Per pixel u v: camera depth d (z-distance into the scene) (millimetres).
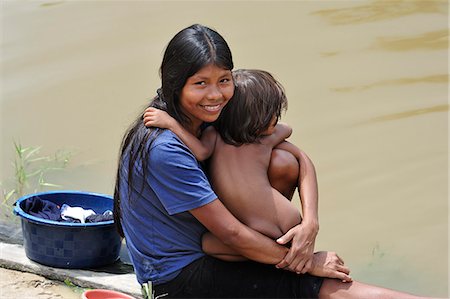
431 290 7406
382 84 11523
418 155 9766
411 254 7992
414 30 13375
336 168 9453
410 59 12320
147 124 5773
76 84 11211
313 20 13656
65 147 9742
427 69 12008
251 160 5941
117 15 13531
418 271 7711
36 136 9953
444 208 8773
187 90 5613
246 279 5852
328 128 10312
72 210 6699
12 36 12617
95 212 6977
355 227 8414
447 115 10719
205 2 14258
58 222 6422
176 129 5730
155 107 5891
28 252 6641
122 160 5961
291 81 11492
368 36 13094
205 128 6035
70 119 10367
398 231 8359
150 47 12297
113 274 6570
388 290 5797
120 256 6961
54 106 10656
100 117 10430
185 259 5871
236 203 5879
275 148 6086
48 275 6535
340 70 11883
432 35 13188
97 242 6535
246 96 5871
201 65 5531
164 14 13625
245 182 5883
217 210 5676
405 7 14336
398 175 9344
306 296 5836
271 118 5922
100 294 5949
